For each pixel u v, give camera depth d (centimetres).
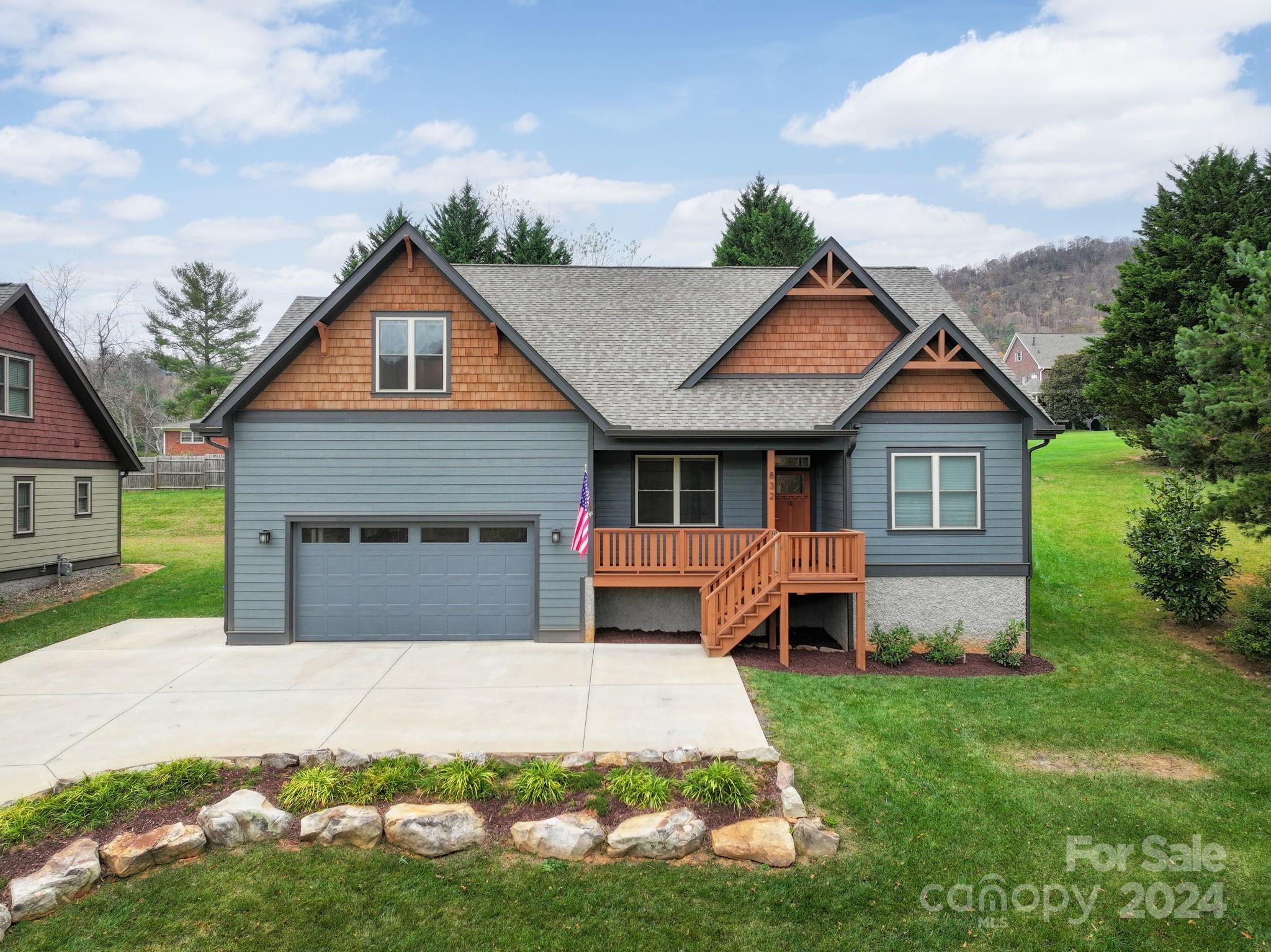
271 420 1234
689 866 611
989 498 1255
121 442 1939
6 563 1609
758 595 1160
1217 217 2289
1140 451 2931
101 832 629
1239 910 571
